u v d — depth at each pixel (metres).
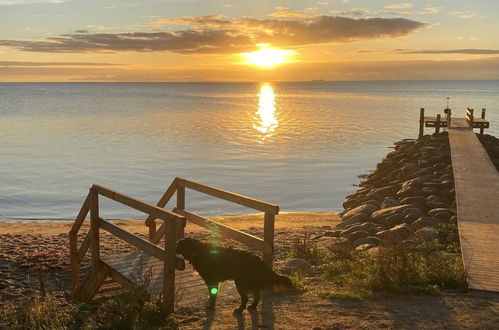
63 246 13.88
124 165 36.34
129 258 7.91
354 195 24.61
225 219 19.80
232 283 7.07
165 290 5.93
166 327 5.52
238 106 131.50
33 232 17.47
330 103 147.88
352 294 6.45
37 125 69.69
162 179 31.16
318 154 41.94
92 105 132.12
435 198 17.27
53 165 36.44
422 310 5.94
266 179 31.19
